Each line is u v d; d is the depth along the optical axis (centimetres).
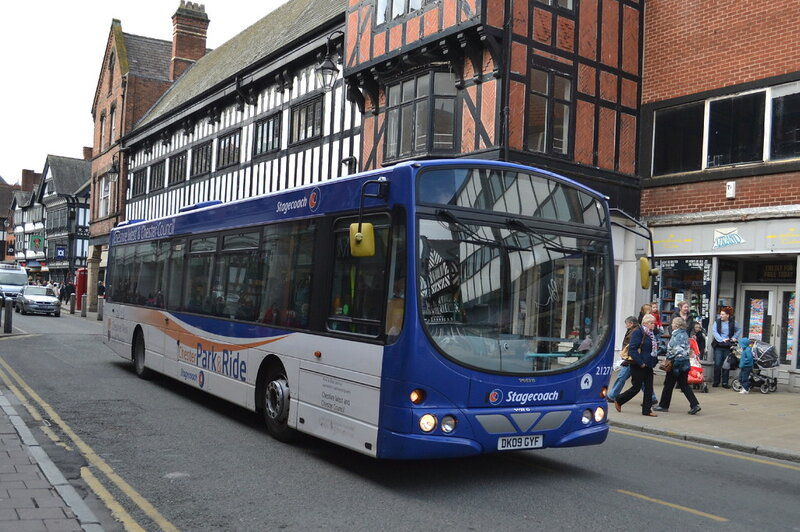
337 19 1981
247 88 2559
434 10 1596
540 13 1552
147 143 3625
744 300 1555
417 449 587
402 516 554
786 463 829
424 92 1644
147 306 1262
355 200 691
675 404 1231
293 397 765
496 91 1501
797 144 1420
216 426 886
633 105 1711
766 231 1445
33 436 763
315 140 2128
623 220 1691
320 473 678
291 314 784
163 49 4438
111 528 505
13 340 1961
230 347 923
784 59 1443
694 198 1598
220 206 1011
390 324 616
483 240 638
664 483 696
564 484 673
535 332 652
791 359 1403
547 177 685
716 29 1576
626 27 1703
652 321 1120
